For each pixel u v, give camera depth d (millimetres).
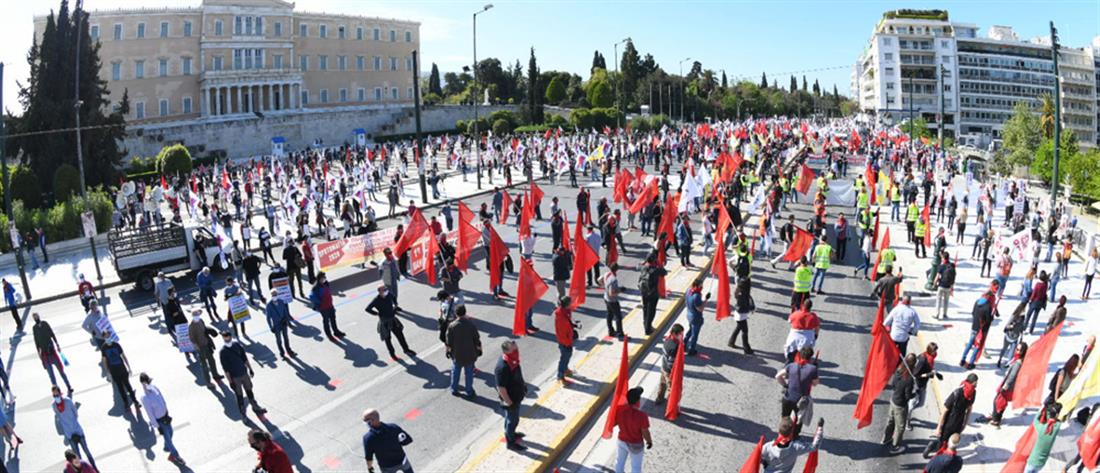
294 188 36000
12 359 17578
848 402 12812
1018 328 13812
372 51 110312
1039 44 158375
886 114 132750
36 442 12773
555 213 22766
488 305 19328
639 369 14531
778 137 70625
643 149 54531
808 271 17047
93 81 50062
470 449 11422
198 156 81500
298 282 21188
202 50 91750
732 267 22484
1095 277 22203
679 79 128250
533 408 12555
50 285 25906
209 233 25562
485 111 110688
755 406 12648
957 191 37531
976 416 12133
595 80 113688
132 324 19703
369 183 41688
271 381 14547
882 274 20250
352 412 12977
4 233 32781
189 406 13633
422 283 22266
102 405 14164
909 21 142375
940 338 16125
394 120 101438
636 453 9641
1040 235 26203
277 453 8969
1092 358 11445
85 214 24625
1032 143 80562
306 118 91938
